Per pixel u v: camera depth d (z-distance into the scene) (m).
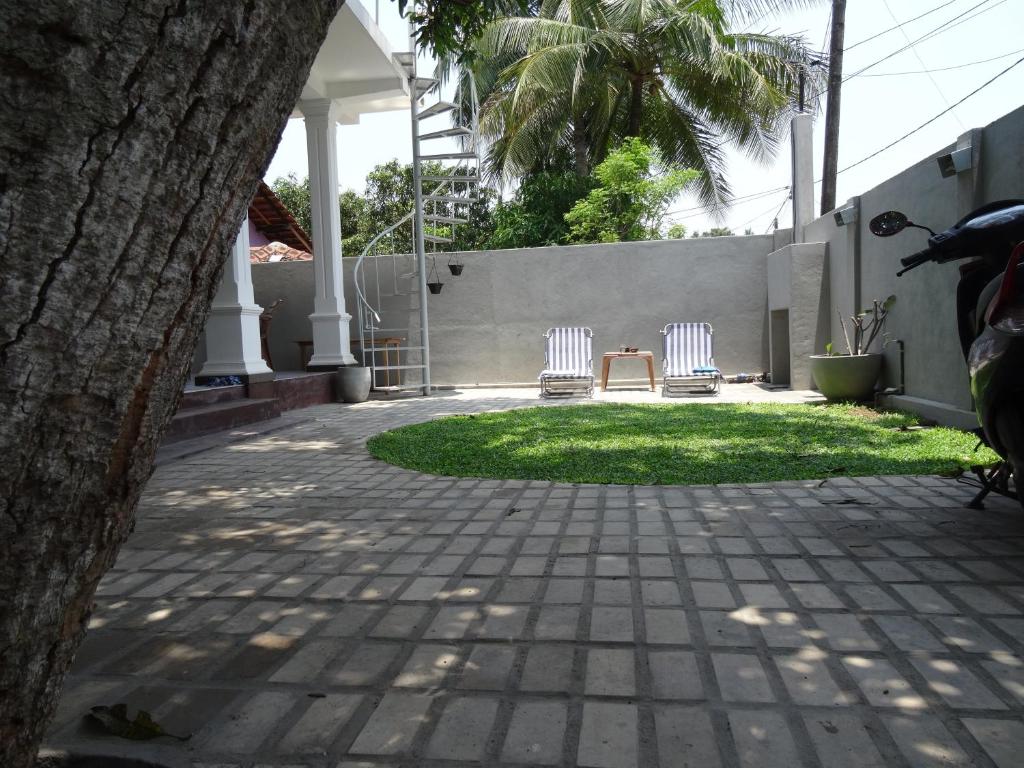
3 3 0.86
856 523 3.58
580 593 2.79
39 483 1.01
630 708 1.93
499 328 12.02
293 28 1.12
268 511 4.23
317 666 2.24
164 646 2.42
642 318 11.70
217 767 1.72
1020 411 2.85
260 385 8.64
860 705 1.91
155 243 1.04
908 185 7.26
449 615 2.62
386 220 22.45
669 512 3.91
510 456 5.62
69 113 0.91
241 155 1.12
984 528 3.43
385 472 5.27
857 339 8.40
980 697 1.93
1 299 0.91
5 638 1.06
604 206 15.23
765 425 6.73
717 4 15.24
